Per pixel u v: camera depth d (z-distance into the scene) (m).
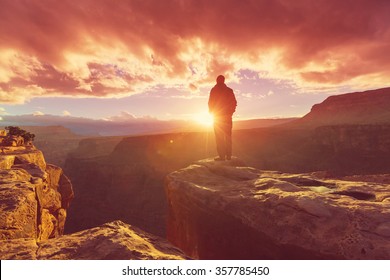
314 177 7.15
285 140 143.25
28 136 33.34
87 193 108.25
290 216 4.82
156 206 92.12
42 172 12.37
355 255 3.85
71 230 87.69
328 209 4.62
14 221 5.75
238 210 5.64
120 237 4.14
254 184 6.70
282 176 7.48
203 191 6.79
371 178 11.79
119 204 96.44
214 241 6.32
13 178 9.00
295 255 4.48
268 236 4.86
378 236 3.94
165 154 118.00
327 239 4.20
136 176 104.75
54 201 16.14
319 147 122.12
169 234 9.16
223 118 9.91
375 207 4.50
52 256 3.54
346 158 108.25
